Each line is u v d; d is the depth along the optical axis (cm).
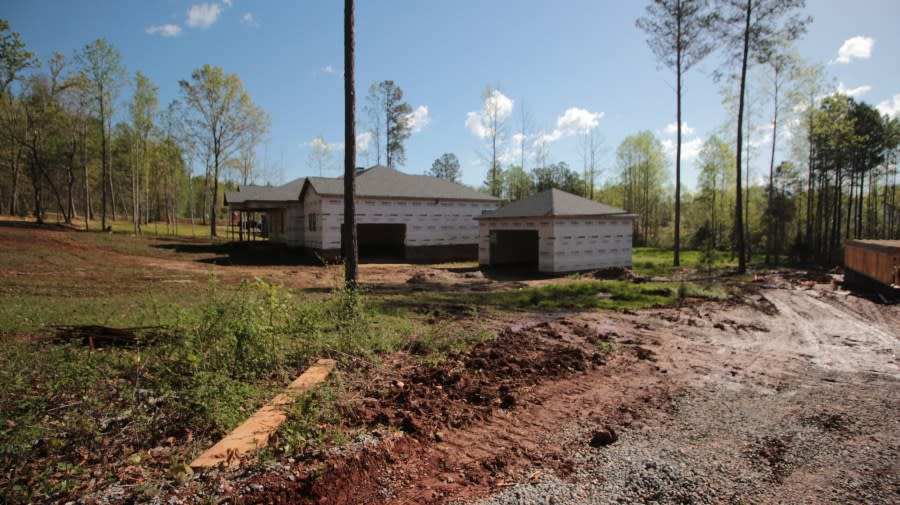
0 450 323
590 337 836
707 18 2105
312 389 491
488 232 2377
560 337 838
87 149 4266
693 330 927
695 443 423
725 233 3981
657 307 1191
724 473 368
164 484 323
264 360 574
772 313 1133
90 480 330
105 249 2412
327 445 388
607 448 413
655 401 532
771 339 862
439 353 689
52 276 1508
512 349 734
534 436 439
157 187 5128
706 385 592
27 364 497
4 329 713
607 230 2214
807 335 901
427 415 471
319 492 331
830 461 388
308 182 2644
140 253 2442
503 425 462
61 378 457
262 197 3136
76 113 3472
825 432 446
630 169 4781
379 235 3300
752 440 428
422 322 928
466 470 375
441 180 3130
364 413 462
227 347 550
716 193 4091
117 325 755
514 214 2216
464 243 2962
